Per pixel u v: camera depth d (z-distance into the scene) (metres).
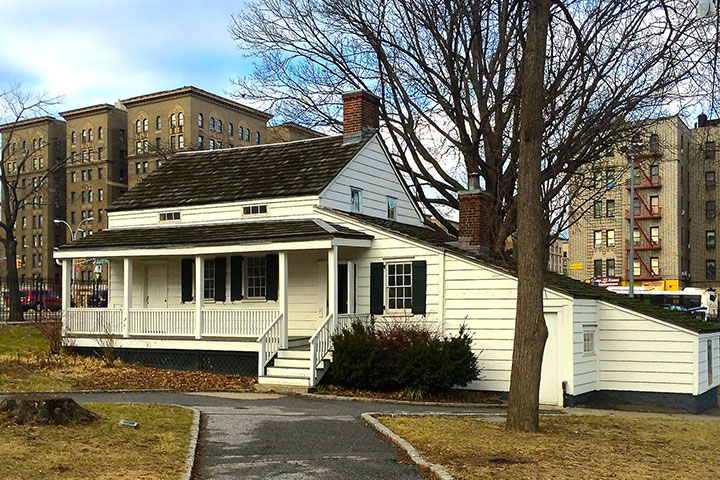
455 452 10.75
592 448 11.45
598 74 23.34
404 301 21.42
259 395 18.47
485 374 19.94
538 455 10.66
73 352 24.19
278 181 24.19
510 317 19.77
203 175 26.77
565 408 18.33
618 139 24.73
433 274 20.84
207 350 22.06
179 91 105.38
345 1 29.53
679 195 71.94
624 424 14.58
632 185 42.53
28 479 8.38
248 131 116.38
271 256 23.39
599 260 75.12
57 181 119.50
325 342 20.12
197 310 22.27
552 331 19.05
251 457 10.55
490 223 25.06
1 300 42.72
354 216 22.36
